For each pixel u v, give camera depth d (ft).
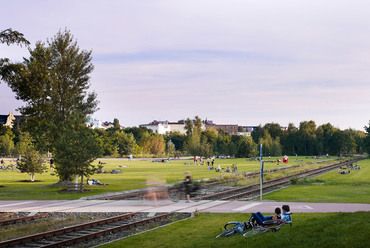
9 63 76.79
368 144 444.96
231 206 68.28
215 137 545.44
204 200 79.66
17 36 70.85
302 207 63.82
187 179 77.97
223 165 251.80
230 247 34.78
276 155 470.39
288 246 31.99
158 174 168.14
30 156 137.49
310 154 542.98
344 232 33.99
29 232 48.01
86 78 129.59
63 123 117.60
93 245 43.34
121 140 451.94
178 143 627.87
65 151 101.96
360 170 187.62
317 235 34.17
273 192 93.81
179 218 59.21
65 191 100.78
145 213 63.67
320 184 114.32
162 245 40.32
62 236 47.60
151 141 488.85
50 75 122.62
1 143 376.89
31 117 122.11
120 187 111.65
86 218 59.06
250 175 157.99
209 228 48.03
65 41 127.13
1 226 54.44
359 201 72.33
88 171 102.12
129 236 45.96
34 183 129.18
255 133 642.63
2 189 107.24
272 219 42.65
